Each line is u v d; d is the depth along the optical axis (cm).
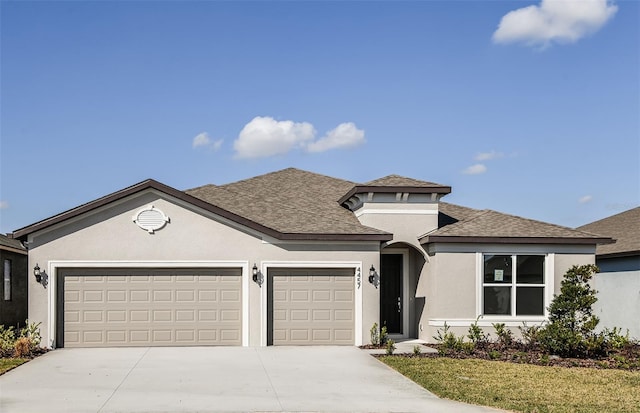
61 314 1953
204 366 1625
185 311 1994
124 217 1977
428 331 2136
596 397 1317
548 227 2211
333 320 2045
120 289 1978
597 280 2595
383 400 1259
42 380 1438
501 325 2023
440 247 2114
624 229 2731
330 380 1455
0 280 2670
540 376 1537
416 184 2197
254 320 2003
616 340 1956
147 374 1513
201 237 1998
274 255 2025
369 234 2039
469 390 1355
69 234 1955
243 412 1156
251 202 2367
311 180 2720
